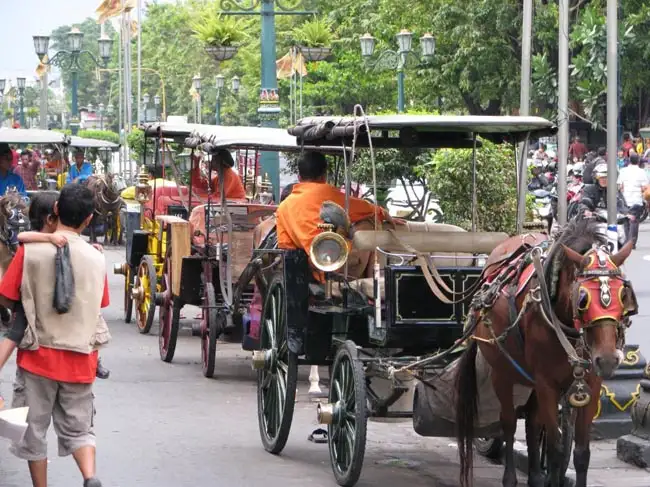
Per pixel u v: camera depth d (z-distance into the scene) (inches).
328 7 2251.5
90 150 1625.2
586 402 320.5
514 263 354.6
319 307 414.9
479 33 1736.0
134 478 393.7
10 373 588.1
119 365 624.1
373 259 405.7
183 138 727.1
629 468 399.2
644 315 743.1
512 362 346.9
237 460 422.6
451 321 378.9
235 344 711.1
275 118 947.3
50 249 318.7
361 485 390.0
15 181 801.6
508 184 658.2
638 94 1887.3
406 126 387.2
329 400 400.2
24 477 388.2
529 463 364.2
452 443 461.4
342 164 621.3
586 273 312.5
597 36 1110.4
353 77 1866.4
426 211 644.7
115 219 1307.8
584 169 1160.8
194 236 652.1
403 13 1863.9
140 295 729.0
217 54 942.4
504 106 1833.2
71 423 320.2
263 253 486.0
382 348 405.7
